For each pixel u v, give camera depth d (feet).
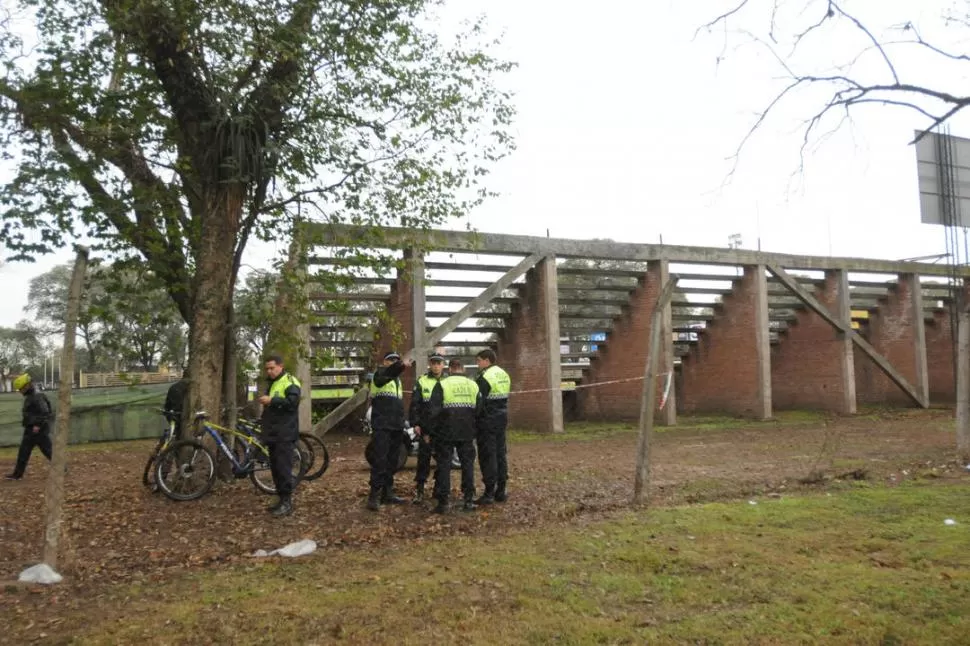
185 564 22.99
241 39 33.27
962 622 16.87
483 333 71.26
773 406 89.04
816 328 84.38
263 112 34.55
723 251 74.33
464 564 22.12
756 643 15.92
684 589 19.53
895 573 20.70
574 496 33.19
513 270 63.46
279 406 29.66
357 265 37.22
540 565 21.85
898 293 89.61
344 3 34.86
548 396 65.36
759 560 22.07
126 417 65.72
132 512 30.27
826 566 21.42
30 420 41.86
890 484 35.06
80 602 19.43
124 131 34.53
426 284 40.98
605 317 73.72
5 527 28.12
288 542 25.66
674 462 44.93
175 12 31.91
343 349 61.46
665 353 70.49
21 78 33.24
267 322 37.96
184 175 36.37
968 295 64.90
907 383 86.94
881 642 15.93
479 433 31.58
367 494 34.19
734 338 79.00
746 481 36.45
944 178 55.21
